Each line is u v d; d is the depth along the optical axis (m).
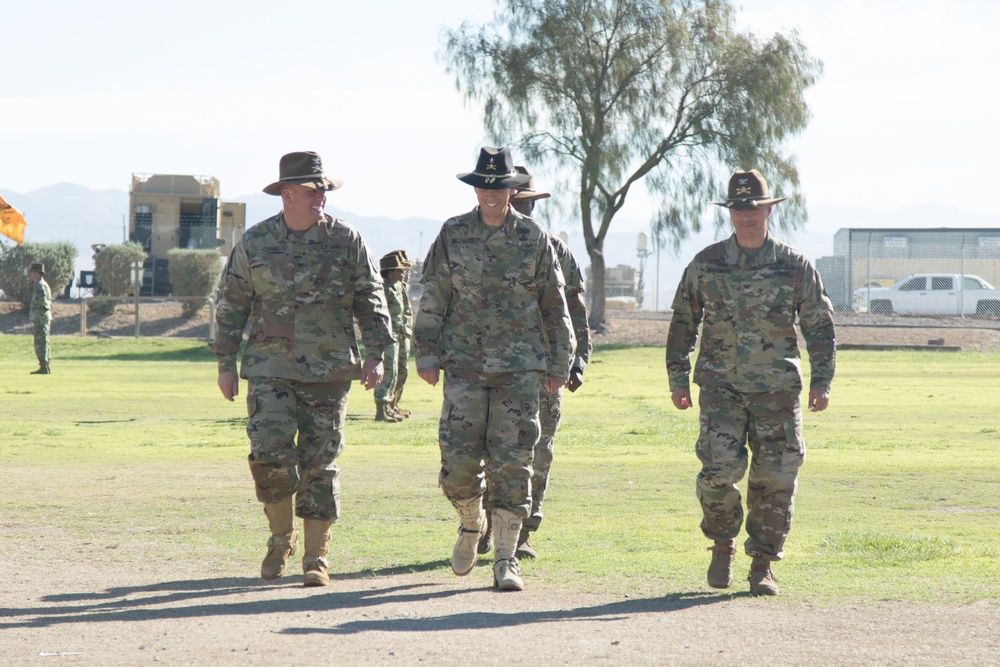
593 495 15.71
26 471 18.03
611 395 36.41
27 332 65.50
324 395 10.20
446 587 9.80
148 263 71.38
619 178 69.94
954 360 54.06
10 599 9.25
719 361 9.72
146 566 10.84
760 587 9.30
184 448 21.56
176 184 72.00
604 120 69.12
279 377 10.02
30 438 23.17
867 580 9.76
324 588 9.79
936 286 78.69
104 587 9.80
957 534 12.40
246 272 10.08
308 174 10.09
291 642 7.61
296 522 13.16
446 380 9.93
